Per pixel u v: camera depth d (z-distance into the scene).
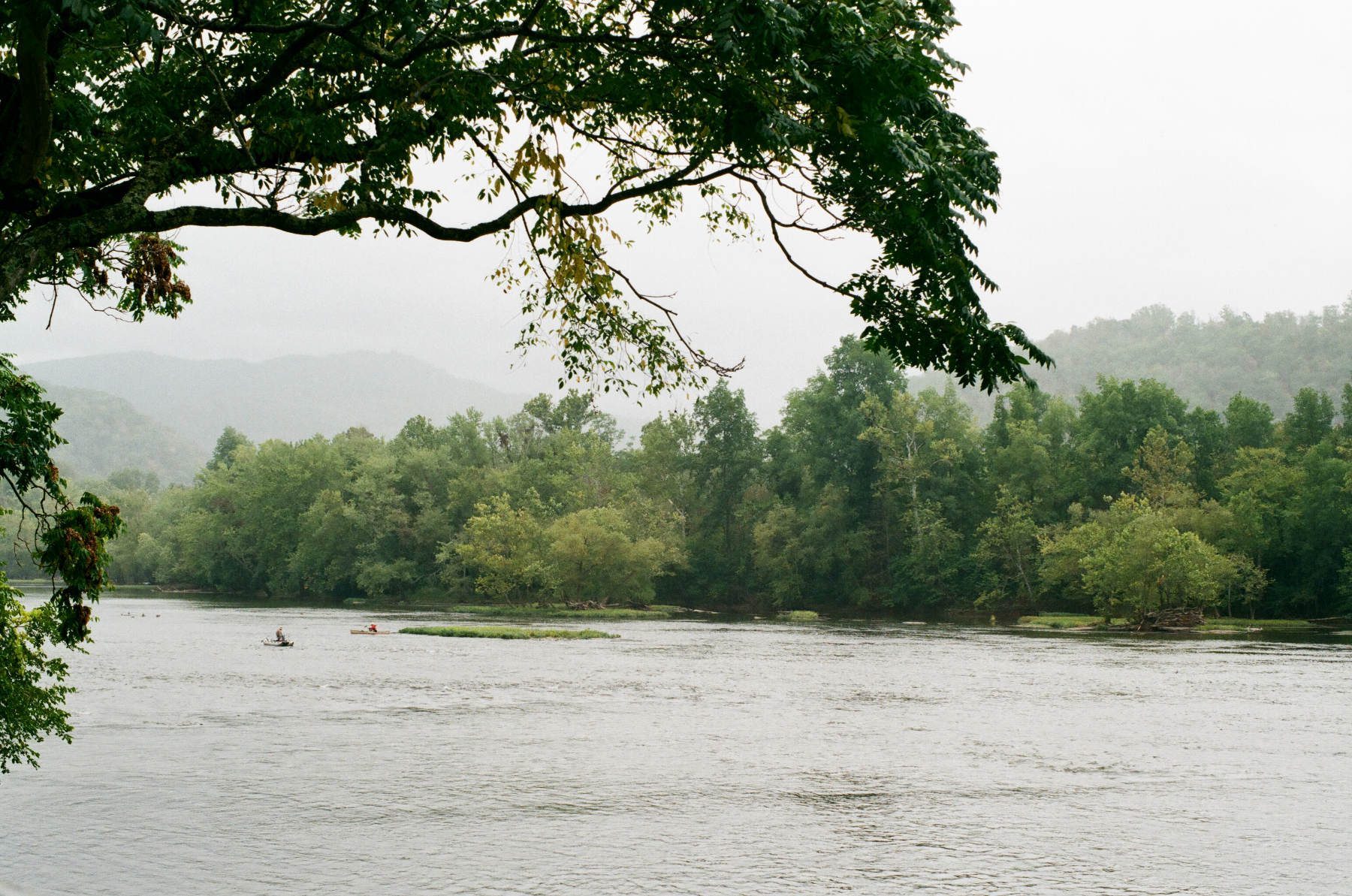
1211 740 30.33
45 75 9.35
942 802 22.64
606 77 11.39
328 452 137.75
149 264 13.61
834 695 39.75
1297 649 63.66
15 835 19.16
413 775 24.73
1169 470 105.94
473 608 111.19
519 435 145.00
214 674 44.06
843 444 120.19
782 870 17.84
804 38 10.10
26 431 11.76
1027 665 52.19
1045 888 17.02
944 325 11.59
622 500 126.88
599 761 26.67
